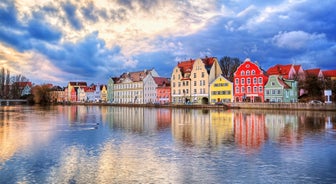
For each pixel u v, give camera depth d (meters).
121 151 27.58
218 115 74.56
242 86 120.94
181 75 143.62
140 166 22.34
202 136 36.56
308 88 116.25
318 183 18.61
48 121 59.69
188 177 19.75
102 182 18.78
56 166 22.31
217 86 128.38
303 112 84.81
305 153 26.62
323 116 68.25
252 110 99.06
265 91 115.19
